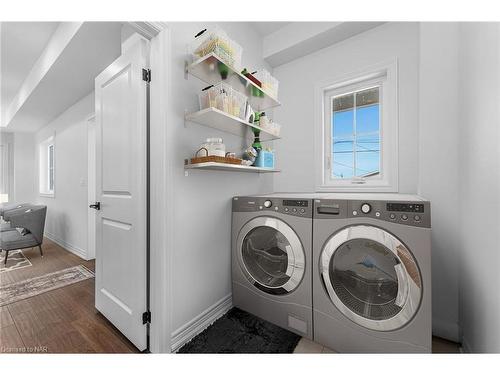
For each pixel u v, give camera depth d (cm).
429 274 105
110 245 154
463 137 133
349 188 203
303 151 226
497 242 95
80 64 218
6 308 183
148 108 135
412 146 173
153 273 131
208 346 136
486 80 104
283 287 148
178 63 138
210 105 137
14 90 344
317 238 134
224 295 174
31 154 508
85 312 177
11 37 220
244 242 172
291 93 233
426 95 150
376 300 123
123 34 168
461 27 138
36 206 338
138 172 129
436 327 146
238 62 148
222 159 137
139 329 130
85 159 308
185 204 142
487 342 103
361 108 205
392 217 113
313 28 197
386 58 183
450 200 142
